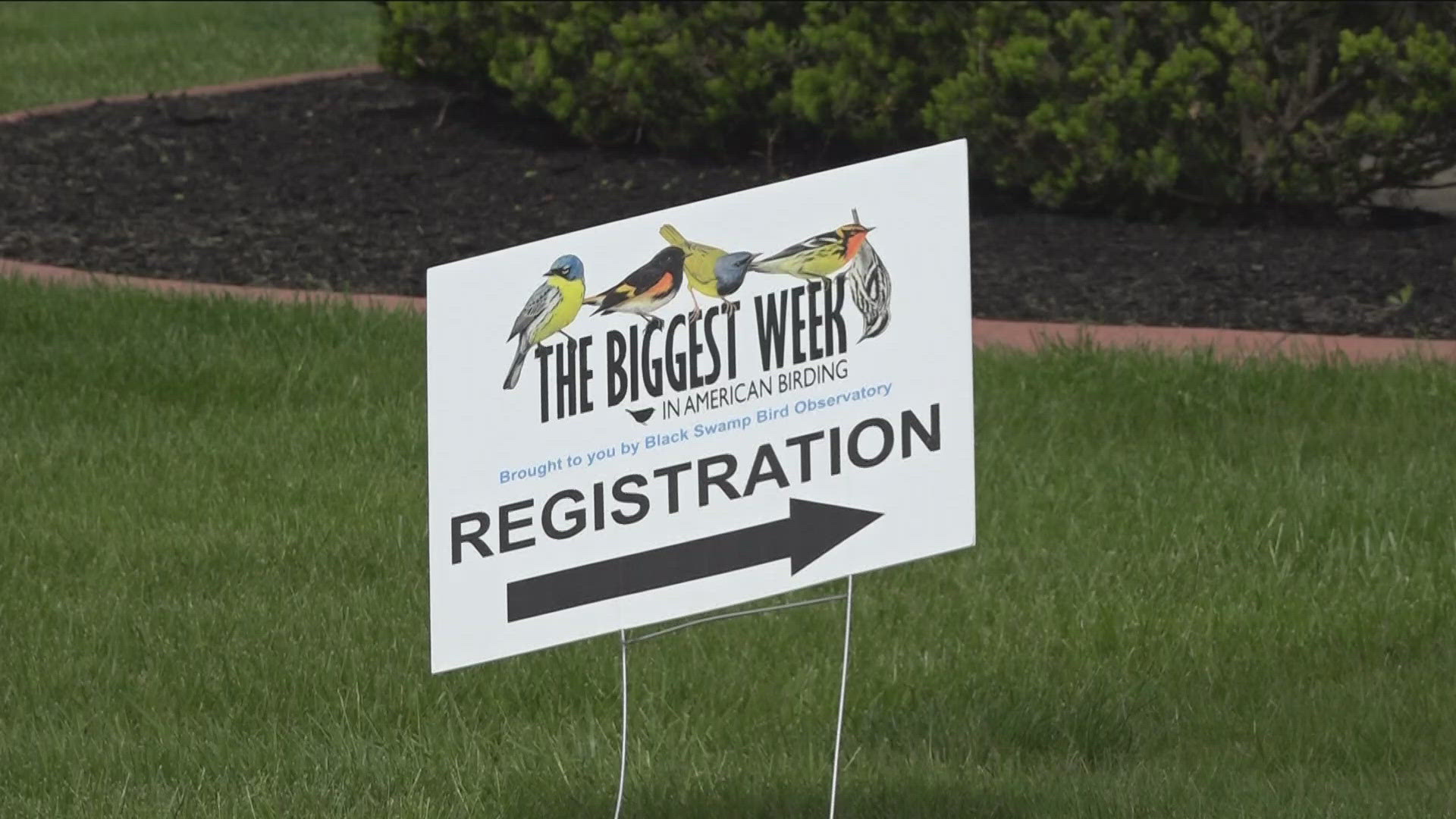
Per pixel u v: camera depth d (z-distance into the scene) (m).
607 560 14.13
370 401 29.77
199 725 19.06
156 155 46.44
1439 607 21.52
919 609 22.27
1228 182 38.28
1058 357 30.23
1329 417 28.14
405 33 49.62
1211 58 37.50
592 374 14.03
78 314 32.91
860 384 13.90
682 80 45.00
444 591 14.27
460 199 42.62
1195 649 20.72
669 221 13.91
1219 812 16.59
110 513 25.08
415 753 18.25
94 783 17.52
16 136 48.09
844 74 42.38
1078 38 38.66
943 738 18.67
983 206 41.53
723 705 19.69
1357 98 38.28
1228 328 32.22
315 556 23.67
